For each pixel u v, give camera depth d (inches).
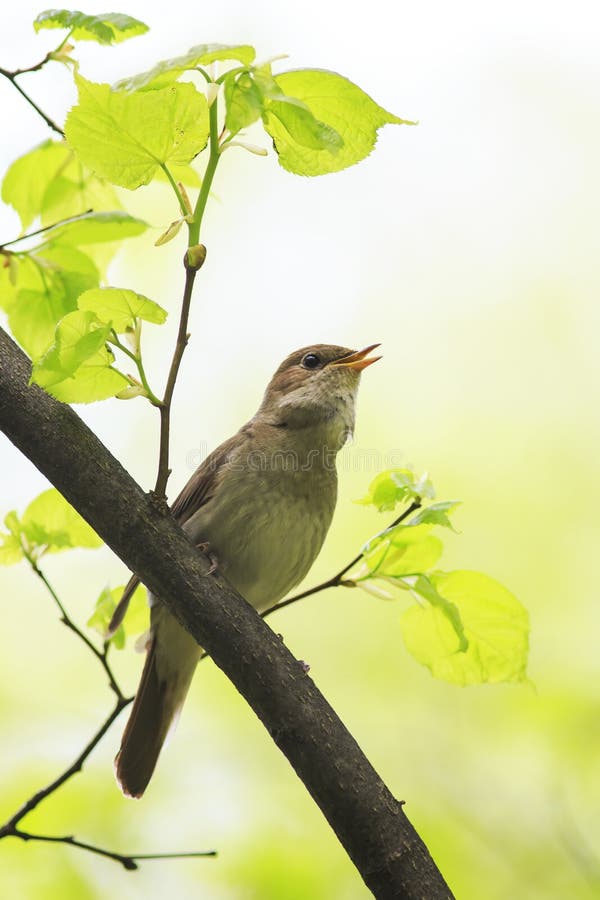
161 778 434.0
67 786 412.2
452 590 270.4
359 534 499.5
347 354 375.2
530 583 490.6
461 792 438.0
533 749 452.8
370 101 216.2
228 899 392.2
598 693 458.0
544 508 507.5
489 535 502.6
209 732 458.6
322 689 478.6
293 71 213.5
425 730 463.2
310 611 494.0
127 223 288.4
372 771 230.1
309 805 428.5
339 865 403.5
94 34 227.6
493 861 413.1
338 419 359.9
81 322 213.0
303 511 344.5
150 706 341.7
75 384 219.5
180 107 213.2
